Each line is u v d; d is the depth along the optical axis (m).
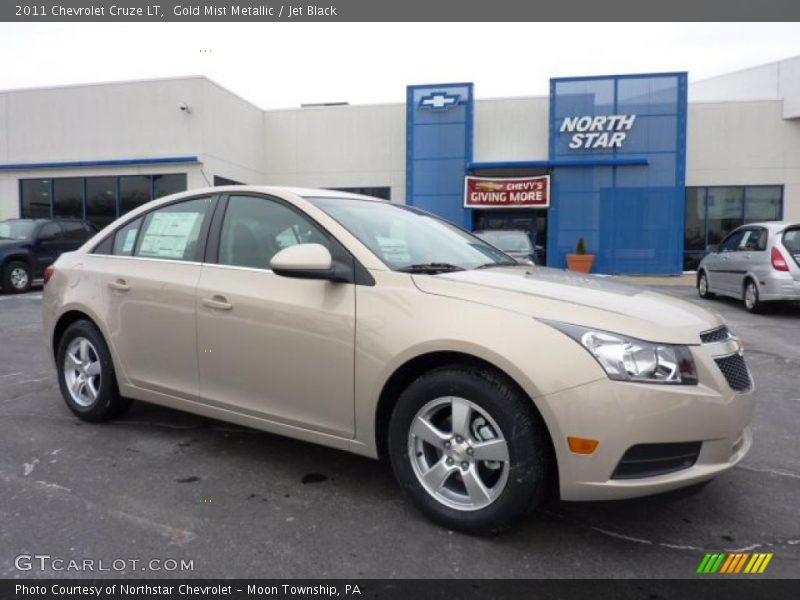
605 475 2.36
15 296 12.03
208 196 3.71
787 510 2.97
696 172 19.53
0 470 3.34
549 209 19.41
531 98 19.67
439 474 2.70
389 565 2.44
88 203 18.41
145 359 3.71
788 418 4.48
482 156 20.06
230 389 3.31
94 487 3.13
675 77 18.59
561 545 2.61
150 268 3.73
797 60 18.64
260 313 3.14
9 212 18.91
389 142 20.64
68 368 4.21
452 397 2.64
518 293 2.66
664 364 2.40
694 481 2.43
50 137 18.39
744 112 19.19
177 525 2.75
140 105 17.77
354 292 2.90
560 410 2.36
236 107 19.31
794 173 19.00
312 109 21.05
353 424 2.89
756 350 7.06
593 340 2.41
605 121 18.89
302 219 3.24
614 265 19.25
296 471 3.35
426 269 3.00
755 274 9.95
